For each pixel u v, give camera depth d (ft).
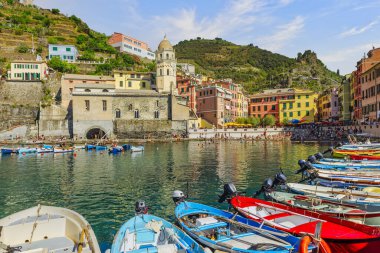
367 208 57.36
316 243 37.50
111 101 303.27
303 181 88.79
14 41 408.46
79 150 220.02
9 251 36.99
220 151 200.95
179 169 126.52
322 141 255.09
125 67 425.69
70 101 317.01
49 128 288.92
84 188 92.63
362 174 88.84
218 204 73.36
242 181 99.55
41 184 99.40
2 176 115.24
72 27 503.20
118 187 93.35
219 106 365.40
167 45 351.67
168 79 346.95
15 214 47.65
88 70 396.98
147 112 317.63
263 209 56.59
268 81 631.15
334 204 59.36
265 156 168.45
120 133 304.09
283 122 365.61
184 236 42.96
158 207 72.13
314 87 568.41
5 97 315.37
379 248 40.37
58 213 49.39
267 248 39.27
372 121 229.66
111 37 550.36
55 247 41.32
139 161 155.43
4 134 272.51
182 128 320.29
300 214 51.11
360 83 268.62
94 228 59.26
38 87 327.67
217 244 40.50
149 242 44.14
